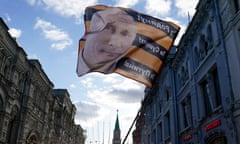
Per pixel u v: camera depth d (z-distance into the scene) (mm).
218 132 14500
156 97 32562
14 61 29312
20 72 31344
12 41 28422
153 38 12953
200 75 17797
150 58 12617
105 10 13062
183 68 22219
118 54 12375
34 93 35938
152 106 35219
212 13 15805
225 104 13727
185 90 21188
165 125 26797
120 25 12867
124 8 13219
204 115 17031
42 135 39281
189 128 19688
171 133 23688
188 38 19891
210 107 16453
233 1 13867
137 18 13133
